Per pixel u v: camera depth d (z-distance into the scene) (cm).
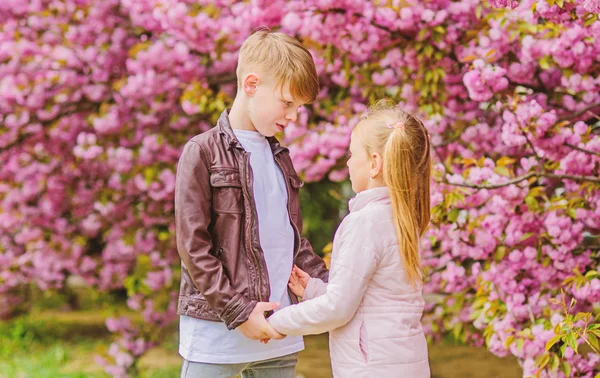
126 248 604
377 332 216
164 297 605
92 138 539
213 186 227
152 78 491
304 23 412
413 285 222
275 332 219
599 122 409
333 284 216
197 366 230
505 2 298
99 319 930
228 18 446
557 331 293
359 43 425
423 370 220
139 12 494
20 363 703
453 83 431
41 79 528
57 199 609
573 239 361
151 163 548
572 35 352
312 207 815
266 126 232
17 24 548
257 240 229
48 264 635
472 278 420
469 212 383
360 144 230
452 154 437
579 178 346
